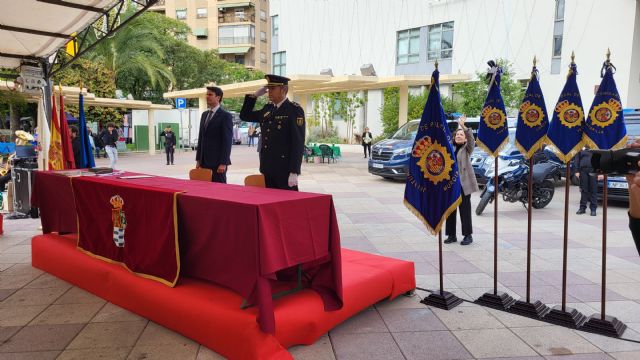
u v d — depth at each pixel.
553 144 3.77
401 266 4.26
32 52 8.27
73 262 4.58
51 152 7.03
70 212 5.02
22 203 8.20
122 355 3.17
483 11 20.41
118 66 26.14
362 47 26.09
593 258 5.64
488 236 6.77
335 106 27.91
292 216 3.22
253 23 58.25
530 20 18.69
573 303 4.19
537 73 3.92
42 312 3.91
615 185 9.03
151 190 3.77
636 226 2.09
